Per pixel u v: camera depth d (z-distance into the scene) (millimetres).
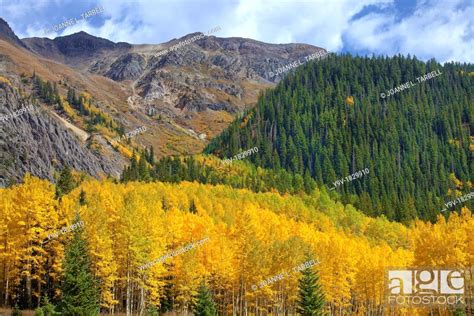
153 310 60188
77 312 52156
